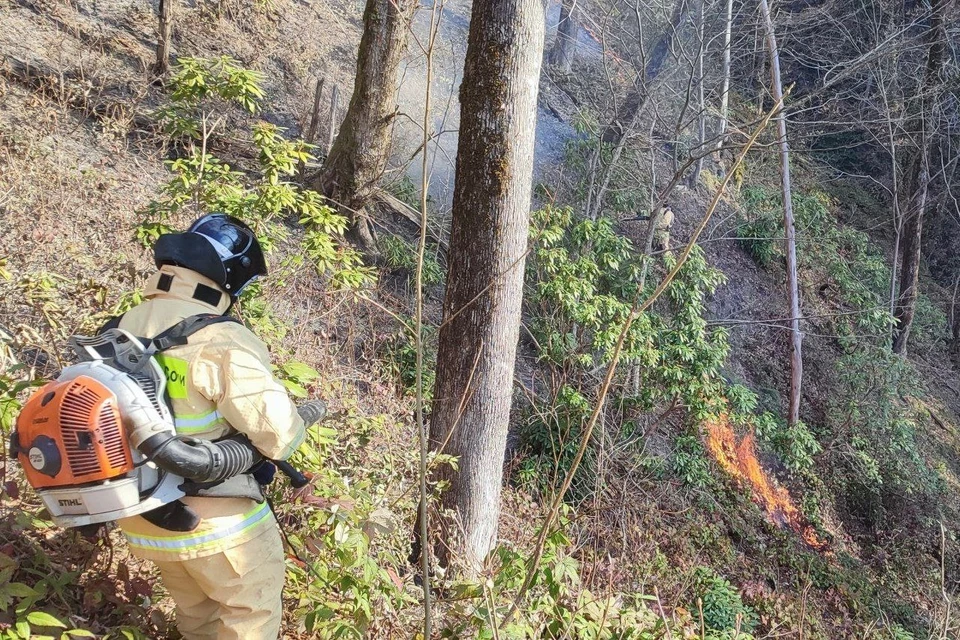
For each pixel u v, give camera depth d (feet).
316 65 44.11
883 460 53.31
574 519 15.16
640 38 42.37
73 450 6.44
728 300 58.29
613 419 34.32
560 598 11.16
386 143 33.24
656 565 25.73
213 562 7.31
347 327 26.17
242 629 7.47
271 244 16.76
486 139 14.90
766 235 62.49
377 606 9.82
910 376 59.98
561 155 53.62
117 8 36.11
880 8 53.93
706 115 49.67
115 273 17.21
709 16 44.16
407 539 13.07
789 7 54.54
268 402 7.04
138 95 30.63
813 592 40.14
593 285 36.35
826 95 54.03
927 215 80.89
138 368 6.88
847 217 78.02
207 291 7.54
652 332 34.37
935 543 50.19
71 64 30.68
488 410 15.35
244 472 7.27
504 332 15.39
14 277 16.61
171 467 6.59
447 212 39.75
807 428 54.03
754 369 55.83
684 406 35.58
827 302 64.39
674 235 55.36
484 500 15.58
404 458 14.40
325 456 12.09
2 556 7.97
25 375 12.46
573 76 64.69
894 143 64.23
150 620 9.14
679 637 12.34
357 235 33.76
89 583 8.98
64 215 21.52
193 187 15.31
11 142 23.58
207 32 39.24
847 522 49.70
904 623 42.22
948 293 79.46
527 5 14.55
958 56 58.65
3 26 30.09
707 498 39.91
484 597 10.21
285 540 9.65
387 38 31.81
